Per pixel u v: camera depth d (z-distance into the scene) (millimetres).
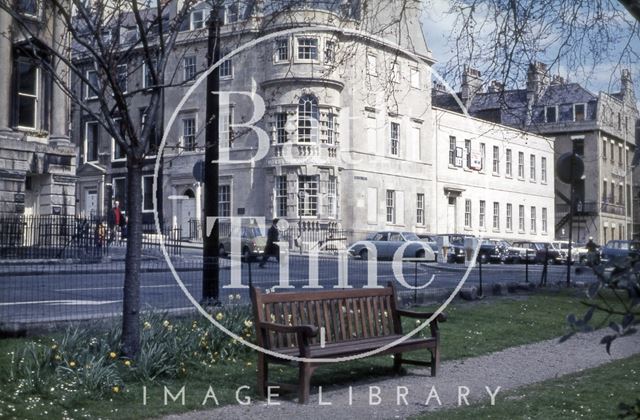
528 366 9977
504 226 59375
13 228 25422
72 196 35812
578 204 20719
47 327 10109
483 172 56094
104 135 51500
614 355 10922
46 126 35438
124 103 8219
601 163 65562
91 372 7500
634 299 3439
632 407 3854
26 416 6527
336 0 12820
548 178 66125
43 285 15047
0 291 14227
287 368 9359
